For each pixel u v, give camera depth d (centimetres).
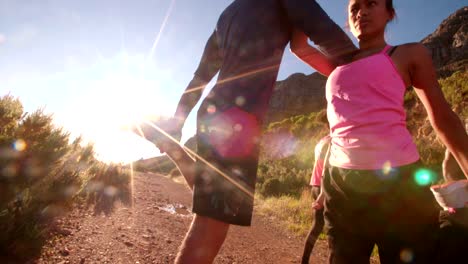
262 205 988
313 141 2311
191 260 127
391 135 149
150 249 399
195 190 135
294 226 686
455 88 1534
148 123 146
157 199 884
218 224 131
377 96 153
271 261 429
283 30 155
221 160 132
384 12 170
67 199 453
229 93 141
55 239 372
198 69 183
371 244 159
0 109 407
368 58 159
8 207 324
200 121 145
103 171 906
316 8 143
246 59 144
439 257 158
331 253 165
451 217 165
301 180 1327
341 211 159
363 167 150
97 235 419
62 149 426
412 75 159
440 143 1141
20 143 389
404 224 145
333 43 144
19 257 304
